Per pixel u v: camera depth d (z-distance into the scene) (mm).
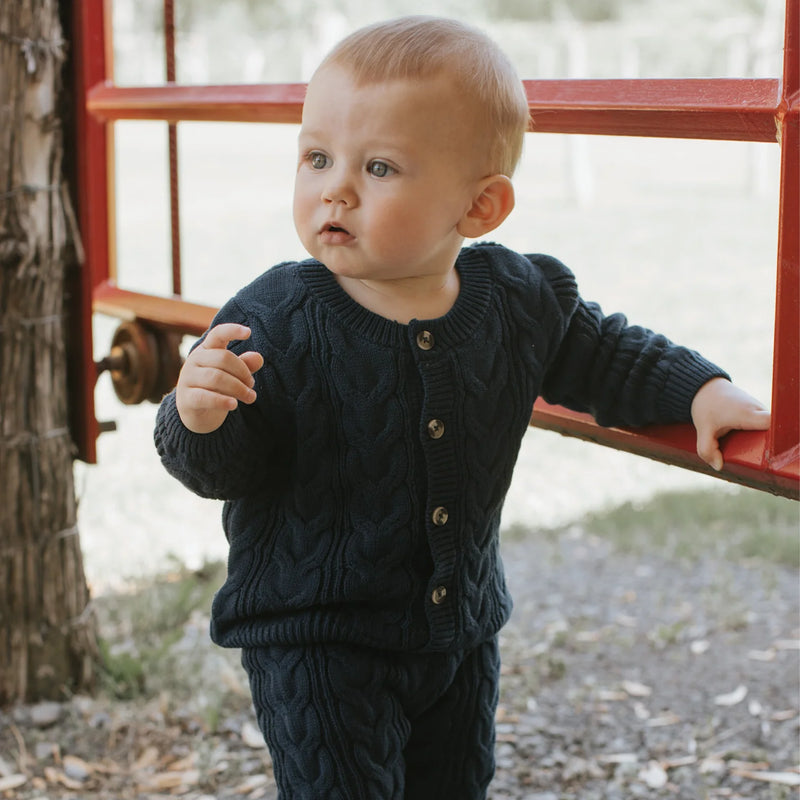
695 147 17766
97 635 2725
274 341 1379
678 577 3445
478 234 1405
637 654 2918
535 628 3098
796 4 1393
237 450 1354
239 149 20891
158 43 25250
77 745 2430
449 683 1510
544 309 1511
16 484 2527
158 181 16484
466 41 1363
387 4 21953
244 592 1456
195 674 2725
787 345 1425
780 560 3566
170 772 2330
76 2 2480
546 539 3867
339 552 1405
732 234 10656
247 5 24984
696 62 17188
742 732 2496
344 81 1321
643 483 4605
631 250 10039
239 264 10070
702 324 7379
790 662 2832
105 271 3039
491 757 1628
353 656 1424
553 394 1617
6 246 2432
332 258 1354
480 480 1443
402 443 1388
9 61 2391
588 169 13414
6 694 2564
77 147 2541
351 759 1408
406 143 1303
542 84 1775
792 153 1407
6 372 2490
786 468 1430
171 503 4270
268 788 2262
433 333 1391
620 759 2385
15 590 2551
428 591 1422
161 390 2854
